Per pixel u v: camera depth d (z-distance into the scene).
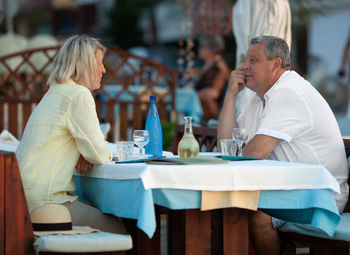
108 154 4.38
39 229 3.94
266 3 6.57
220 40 13.03
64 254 3.61
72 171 4.41
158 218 4.59
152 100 4.70
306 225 4.40
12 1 13.36
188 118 4.52
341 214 4.83
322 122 4.82
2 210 3.60
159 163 4.04
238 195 3.91
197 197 3.86
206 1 11.95
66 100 4.37
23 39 13.67
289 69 5.21
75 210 4.36
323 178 4.01
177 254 4.54
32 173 4.26
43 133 4.33
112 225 4.43
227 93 5.68
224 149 4.64
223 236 4.10
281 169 3.95
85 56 4.58
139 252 4.56
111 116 9.95
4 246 3.61
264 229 4.56
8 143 6.34
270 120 4.81
